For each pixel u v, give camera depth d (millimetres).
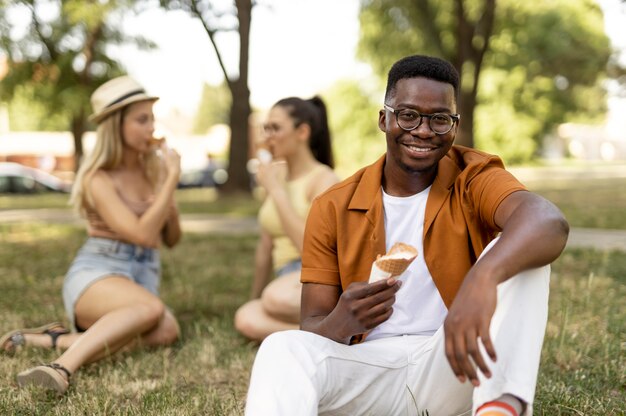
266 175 3791
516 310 1783
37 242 8695
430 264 2133
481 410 1730
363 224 2180
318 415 2051
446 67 2117
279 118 3869
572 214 10875
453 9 19859
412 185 2184
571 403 2648
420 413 2104
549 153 57969
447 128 2092
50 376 2904
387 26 21938
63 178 32812
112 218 3645
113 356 3449
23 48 18891
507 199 1965
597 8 16531
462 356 1678
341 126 38781
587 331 3670
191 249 7871
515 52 21828
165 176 3969
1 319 4418
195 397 2875
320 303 2242
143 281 3783
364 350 2074
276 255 4066
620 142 65000
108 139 3750
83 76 19672
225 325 4219
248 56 16266
